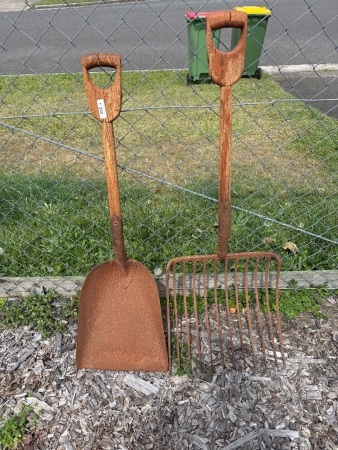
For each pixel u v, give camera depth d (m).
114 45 7.41
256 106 4.97
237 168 3.73
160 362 2.04
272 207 3.00
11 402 1.93
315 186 3.36
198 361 2.08
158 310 2.02
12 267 2.53
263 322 2.26
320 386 1.97
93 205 2.96
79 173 3.69
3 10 9.64
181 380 2.00
